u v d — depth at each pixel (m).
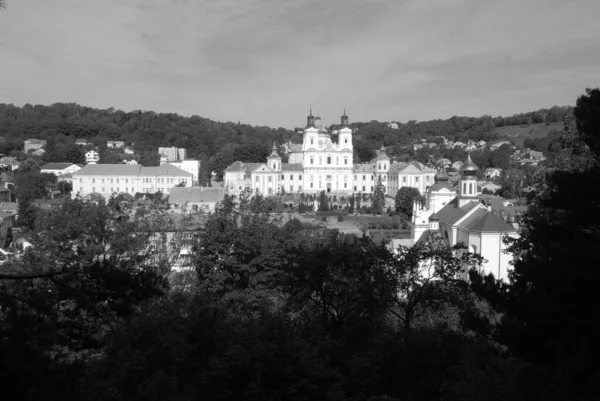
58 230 41.91
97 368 19.34
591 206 22.61
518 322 22.22
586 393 19.14
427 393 23.81
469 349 25.45
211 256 44.75
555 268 20.45
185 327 23.86
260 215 52.97
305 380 20.42
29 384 14.46
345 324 31.45
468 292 34.12
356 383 23.02
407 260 34.34
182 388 20.47
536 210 44.09
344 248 34.00
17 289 18.20
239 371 20.53
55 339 16.00
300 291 33.72
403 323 38.12
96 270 17.42
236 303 40.22
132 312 17.83
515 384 20.14
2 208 135.75
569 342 19.41
